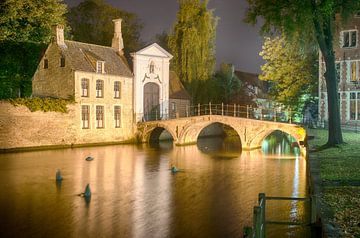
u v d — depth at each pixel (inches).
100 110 1694.1
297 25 893.8
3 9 1423.5
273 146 1715.1
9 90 1577.3
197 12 2094.0
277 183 915.4
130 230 600.4
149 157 1342.3
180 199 777.6
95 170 1074.1
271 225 592.7
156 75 1895.9
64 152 1423.5
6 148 1392.7
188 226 619.2
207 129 2185.0
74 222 634.8
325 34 919.0
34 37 1551.4
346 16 881.5
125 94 1787.6
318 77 1646.2
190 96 2081.7
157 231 597.3
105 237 571.2
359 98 1462.8
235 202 754.2
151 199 776.9
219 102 2144.4
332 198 492.1
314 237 461.4
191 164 1195.9
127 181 937.5
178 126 1700.3
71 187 867.4
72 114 1581.0
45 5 1540.4
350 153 820.6
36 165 1131.9
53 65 1647.4
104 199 773.9
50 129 1512.1
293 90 1646.2
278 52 1681.8
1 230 596.1
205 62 2091.5
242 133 1537.9
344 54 1493.6
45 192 823.1
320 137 1158.3
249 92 2571.4
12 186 870.4
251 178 976.9
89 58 1686.8
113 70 1744.6
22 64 1633.9
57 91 1641.2
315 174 618.2
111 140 1729.8
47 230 597.3
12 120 1403.8
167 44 2239.2
